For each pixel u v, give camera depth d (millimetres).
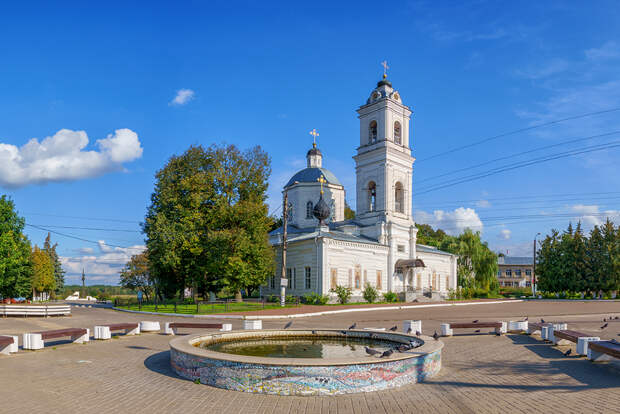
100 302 77875
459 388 10062
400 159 53406
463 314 33031
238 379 9836
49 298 96562
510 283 112750
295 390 9477
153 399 9164
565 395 9406
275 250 51625
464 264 64250
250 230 43688
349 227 52188
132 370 12055
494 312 35000
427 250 56625
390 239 50938
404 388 10070
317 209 49844
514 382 10656
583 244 67625
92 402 8945
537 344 17203
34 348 15109
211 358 10336
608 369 12180
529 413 8172
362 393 9625
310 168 58719
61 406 8633
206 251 43969
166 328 20156
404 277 51969
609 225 66938
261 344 15156
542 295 72125
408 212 54219
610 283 64312
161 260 42531
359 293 47312
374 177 52906
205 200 45625
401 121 54219
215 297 50719
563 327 18375
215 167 45250
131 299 63844
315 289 45125
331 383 9500
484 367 12531
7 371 11766
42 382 10609
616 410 8273
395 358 10180
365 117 54781
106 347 16156
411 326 19812
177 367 11523
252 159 47219
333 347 14523
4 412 8180
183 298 52312
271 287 52031
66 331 16156
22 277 52188
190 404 8828
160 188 46125
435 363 11602
